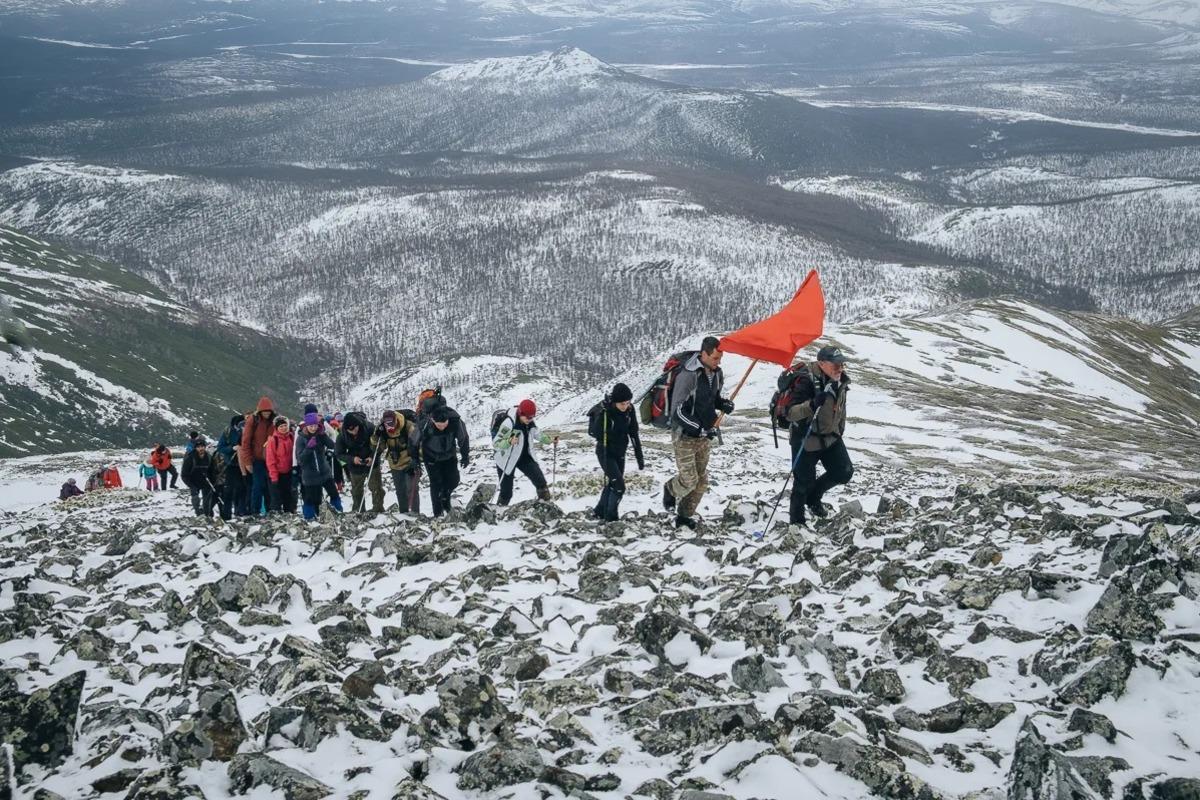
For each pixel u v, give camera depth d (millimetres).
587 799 5109
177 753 5789
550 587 10367
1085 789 4512
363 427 19875
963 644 6988
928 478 28469
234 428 22969
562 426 62500
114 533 19109
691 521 14078
